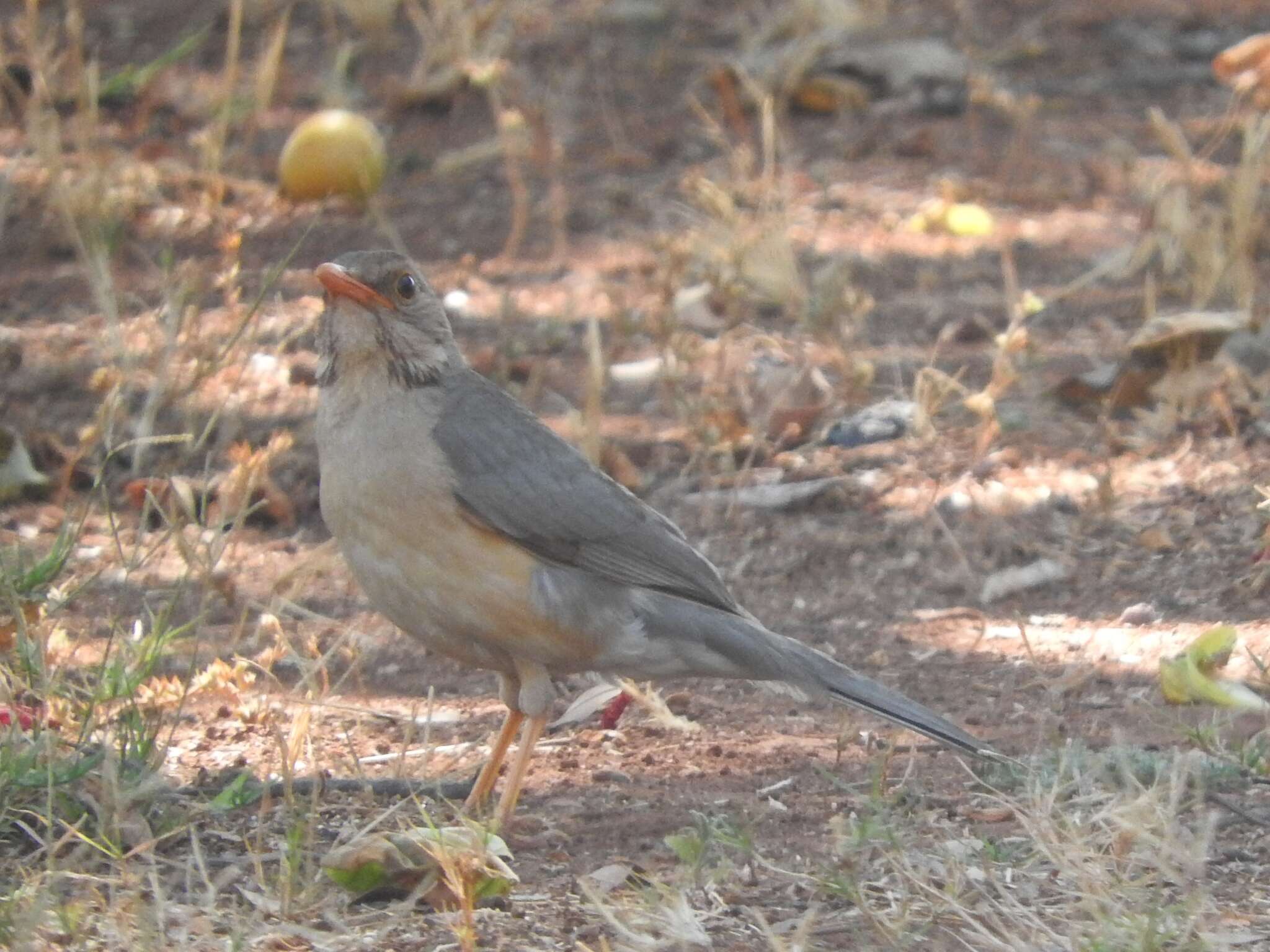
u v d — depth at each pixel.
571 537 9.10
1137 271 16.55
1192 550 12.29
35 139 16.84
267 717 9.98
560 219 17.34
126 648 9.55
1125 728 9.91
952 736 9.05
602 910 7.40
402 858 7.90
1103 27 22.48
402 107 19.98
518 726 9.33
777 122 20.17
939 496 13.17
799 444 14.05
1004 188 18.56
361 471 9.00
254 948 7.42
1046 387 14.51
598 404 13.52
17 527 12.52
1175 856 7.88
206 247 16.88
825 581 12.23
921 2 23.31
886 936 7.46
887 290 16.44
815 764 9.65
